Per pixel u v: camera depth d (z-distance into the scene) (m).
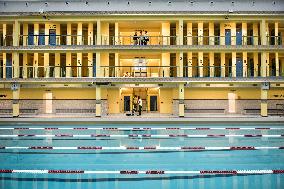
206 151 12.55
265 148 13.10
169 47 26.05
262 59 26.36
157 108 30.72
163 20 26.47
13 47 26.02
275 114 26.73
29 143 14.38
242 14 25.55
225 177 8.88
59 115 26.41
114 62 28.53
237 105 29.09
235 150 12.77
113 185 8.20
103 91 27.27
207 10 26.42
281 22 27.30
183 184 8.27
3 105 29.03
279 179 8.70
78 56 27.78
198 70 28.23
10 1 26.66
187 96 29.25
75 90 29.11
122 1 26.75
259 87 27.39
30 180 8.64
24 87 27.03
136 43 29.25
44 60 27.58
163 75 26.56
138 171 9.34
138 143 14.31
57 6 26.80
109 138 15.74
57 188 7.99
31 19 26.25
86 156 11.63
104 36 27.58
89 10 26.72
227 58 28.86
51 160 10.95
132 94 30.86
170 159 11.08
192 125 20.78
